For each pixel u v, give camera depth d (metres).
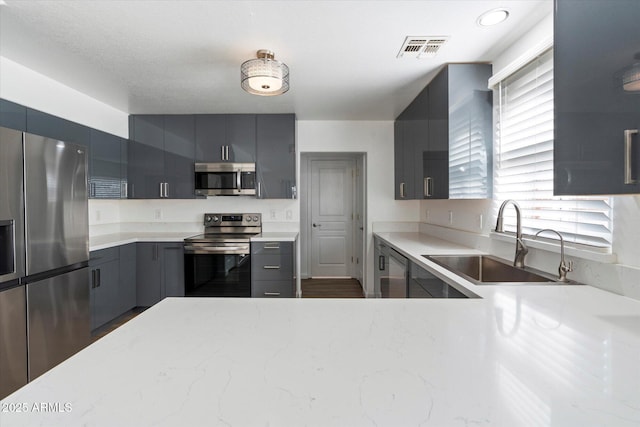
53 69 2.45
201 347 0.79
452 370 0.69
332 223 5.00
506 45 2.09
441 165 2.44
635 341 0.85
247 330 0.90
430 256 2.23
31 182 1.93
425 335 0.87
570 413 0.55
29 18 1.78
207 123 3.65
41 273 2.05
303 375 0.66
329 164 4.98
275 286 3.36
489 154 2.30
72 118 2.86
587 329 0.93
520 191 1.99
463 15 1.76
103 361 0.72
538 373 0.68
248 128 3.66
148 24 1.84
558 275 1.63
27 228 1.90
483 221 2.46
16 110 2.29
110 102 3.25
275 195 3.66
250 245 3.37
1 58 2.24
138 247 3.43
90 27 1.87
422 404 0.57
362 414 0.54
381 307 1.11
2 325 1.77
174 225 3.98
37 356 1.99
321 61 2.32
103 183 3.23
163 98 3.14
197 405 0.56
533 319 1.00
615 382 0.65
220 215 3.95
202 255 3.37
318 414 0.54
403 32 1.93
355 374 0.67
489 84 2.21
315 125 4.04
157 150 3.66
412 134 3.21
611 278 1.33
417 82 2.72
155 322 0.96
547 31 1.76
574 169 1.08
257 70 2.11
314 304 1.14
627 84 0.88
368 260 4.09
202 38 2.00
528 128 1.90
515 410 0.56
